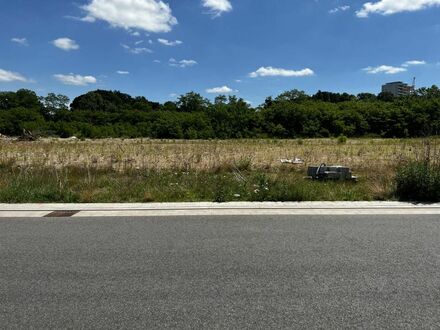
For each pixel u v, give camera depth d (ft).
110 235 18.12
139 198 27.91
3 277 13.19
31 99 327.47
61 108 334.65
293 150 81.35
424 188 26.37
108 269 13.83
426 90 348.38
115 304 11.15
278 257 14.96
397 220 20.65
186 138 246.88
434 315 10.45
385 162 54.29
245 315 10.46
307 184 31.86
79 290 12.09
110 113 313.73
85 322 10.16
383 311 10.66
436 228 19.02
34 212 23.21
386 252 15.47
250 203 25.40
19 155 64.34
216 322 10.09
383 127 270.67
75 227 19.61
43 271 13.69
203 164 50.60
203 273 13.39
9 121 253.03
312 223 20.10
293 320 10.18
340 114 276.82
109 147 90.07
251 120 271.28
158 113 306.35
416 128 255.29
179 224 20.06
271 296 11.59
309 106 301.22
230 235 17.97
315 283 12.51
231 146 95.71
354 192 29.04
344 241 16.96
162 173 41.01
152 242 16.98
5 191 27.86
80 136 236.02
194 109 370.12
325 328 9.78
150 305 11.07
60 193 27.96
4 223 20.53
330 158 62.23
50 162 54.08
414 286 12.28
